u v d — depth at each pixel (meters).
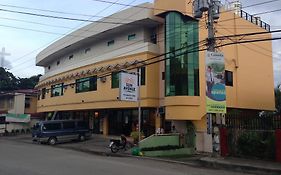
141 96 29.53
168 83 27.50
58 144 32.66
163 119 29.72
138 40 31.92
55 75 43.72
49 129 33.00
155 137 25.03
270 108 35.72
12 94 56.22
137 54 30.27
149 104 29.19
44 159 18.89
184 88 26.84
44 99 47.41
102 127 37.19
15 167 15.38
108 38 35.88
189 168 16.94
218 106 19.59
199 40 27.53
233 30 31.30
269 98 35.81
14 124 50.53
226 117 20.58
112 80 33.19
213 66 19.64
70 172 13.98
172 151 23.77
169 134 25.95
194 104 26.61
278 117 18.44
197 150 25.58
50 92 45.41
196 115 26.55
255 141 18.92
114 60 32.66
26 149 25.70
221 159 18.69
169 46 27.89
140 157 22.27
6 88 71.12
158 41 30.81
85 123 35.06
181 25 27.62
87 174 13.52
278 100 44.09
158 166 17.22
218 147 20.03
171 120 28.02
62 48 41.44
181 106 26.53
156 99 29.73
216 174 14.94
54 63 48.88
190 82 26.95
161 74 30.02
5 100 58.50
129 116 33.66
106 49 36.06
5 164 16.47
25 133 49.62
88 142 32.84
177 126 27.97
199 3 20.14
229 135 20.06
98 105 34.59
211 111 19.42
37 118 52.59
